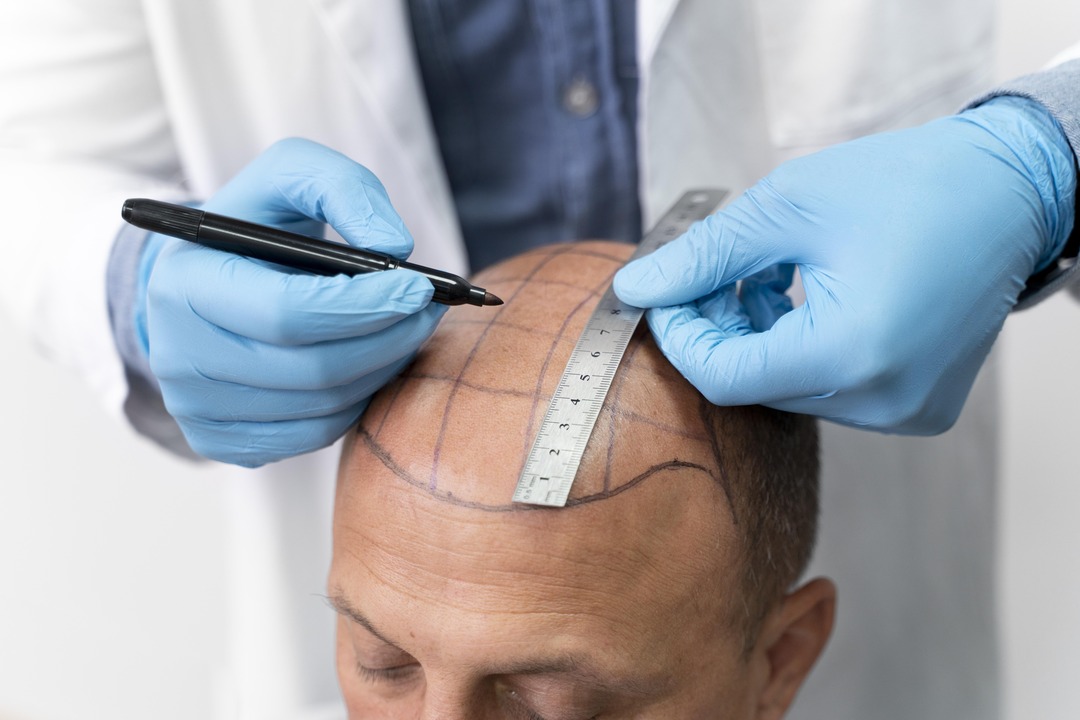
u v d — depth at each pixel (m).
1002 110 1.10
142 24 1.55
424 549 0.95
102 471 2.50
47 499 2.51
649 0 1.38
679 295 1.03
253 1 1.44
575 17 1.48
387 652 1.02
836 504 1.70
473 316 1.10
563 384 0.99
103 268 1.35
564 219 1.67
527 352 1.03
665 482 0.97
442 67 1.53
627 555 0.95
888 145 1.07
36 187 1.49
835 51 1.46
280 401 1.08
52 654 2.62
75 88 1.54
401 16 1.46
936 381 1.03
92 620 2.62
